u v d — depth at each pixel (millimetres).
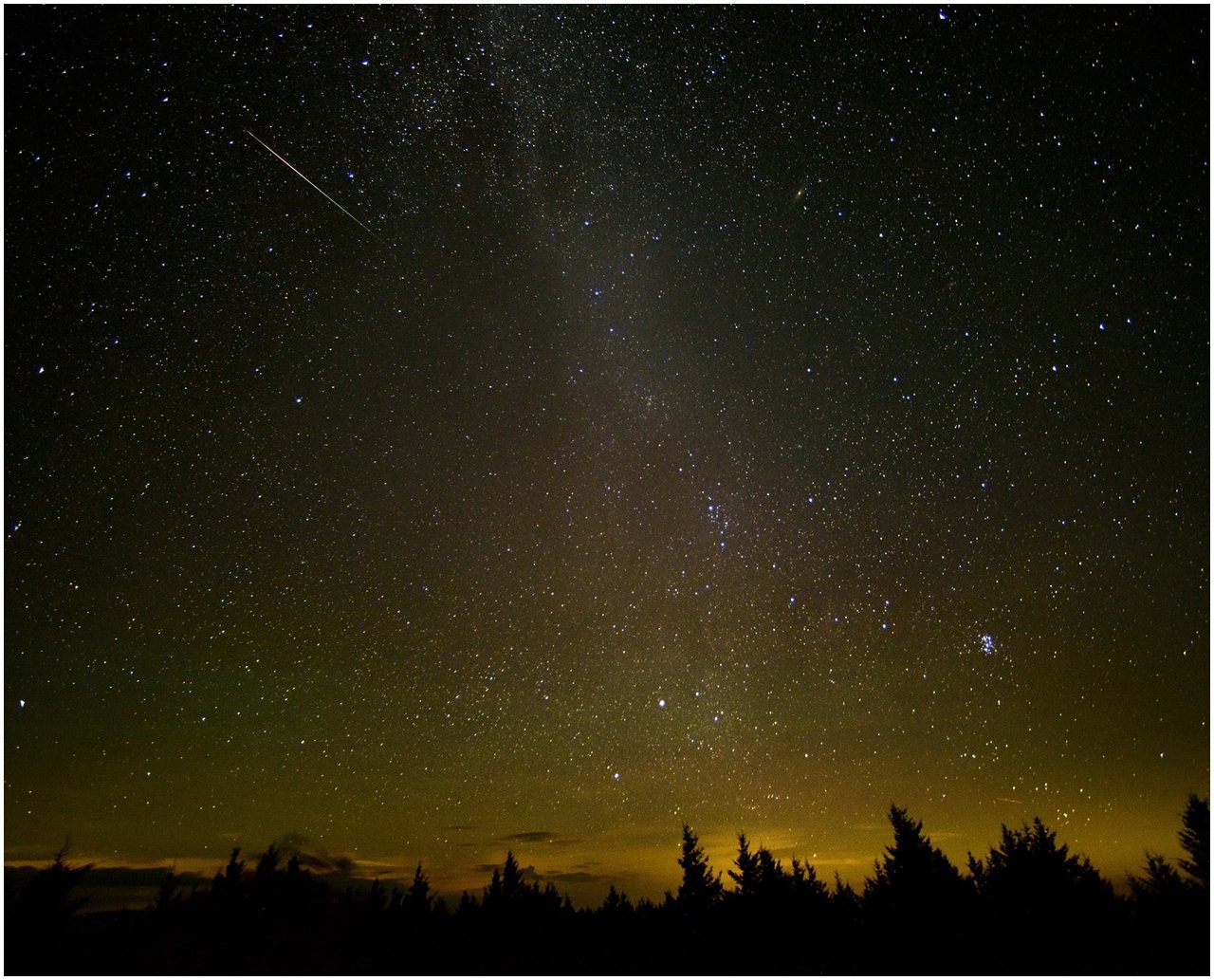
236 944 5289
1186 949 4492
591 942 5578
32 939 5055
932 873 5664
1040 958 4617
